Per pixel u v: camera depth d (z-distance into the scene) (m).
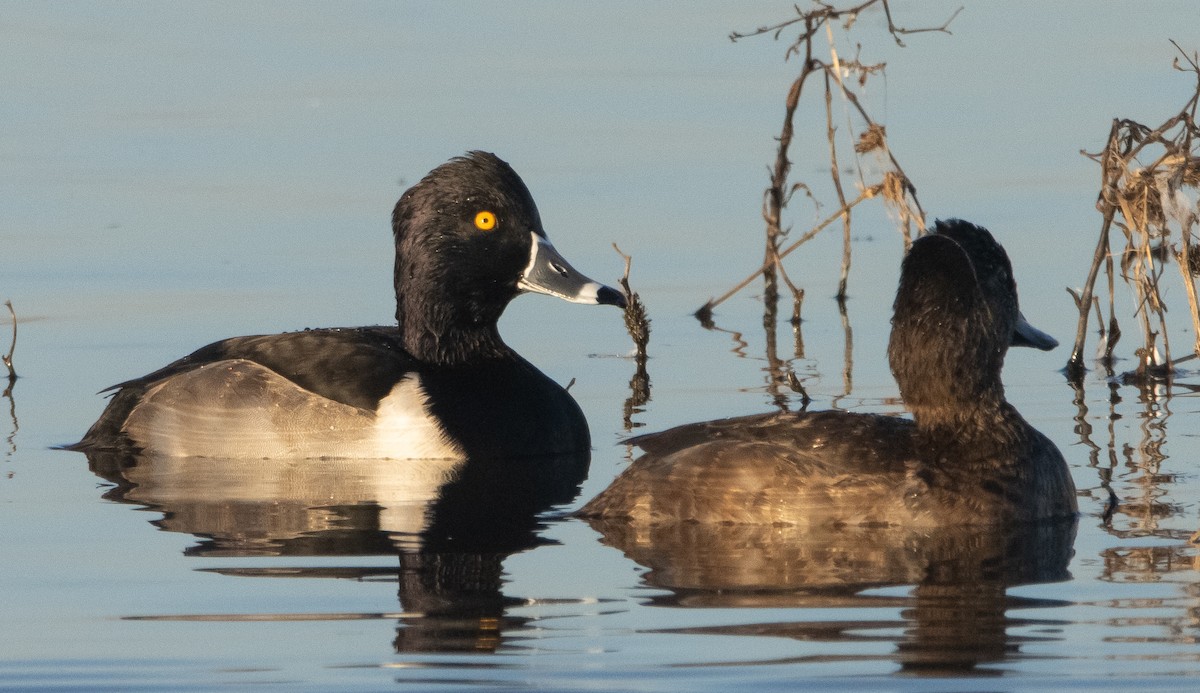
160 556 10.55
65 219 20.16
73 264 18.66
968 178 20.62
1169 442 12.99
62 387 15.20
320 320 16.88
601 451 13.54
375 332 15.03
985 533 10.70
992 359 11.22
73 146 23.06
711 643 8.78
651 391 14.99
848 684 8.25
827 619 9.12
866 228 20.22
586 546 10.60
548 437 13.82
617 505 11.35
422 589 9.77
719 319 17.44
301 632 9.06
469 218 14.55
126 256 18.92
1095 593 9.48
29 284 18.03
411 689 8.29
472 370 14.43
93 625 9.22
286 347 14.38
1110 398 14.48
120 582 9.98
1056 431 13.45
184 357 14.87
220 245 19.28
